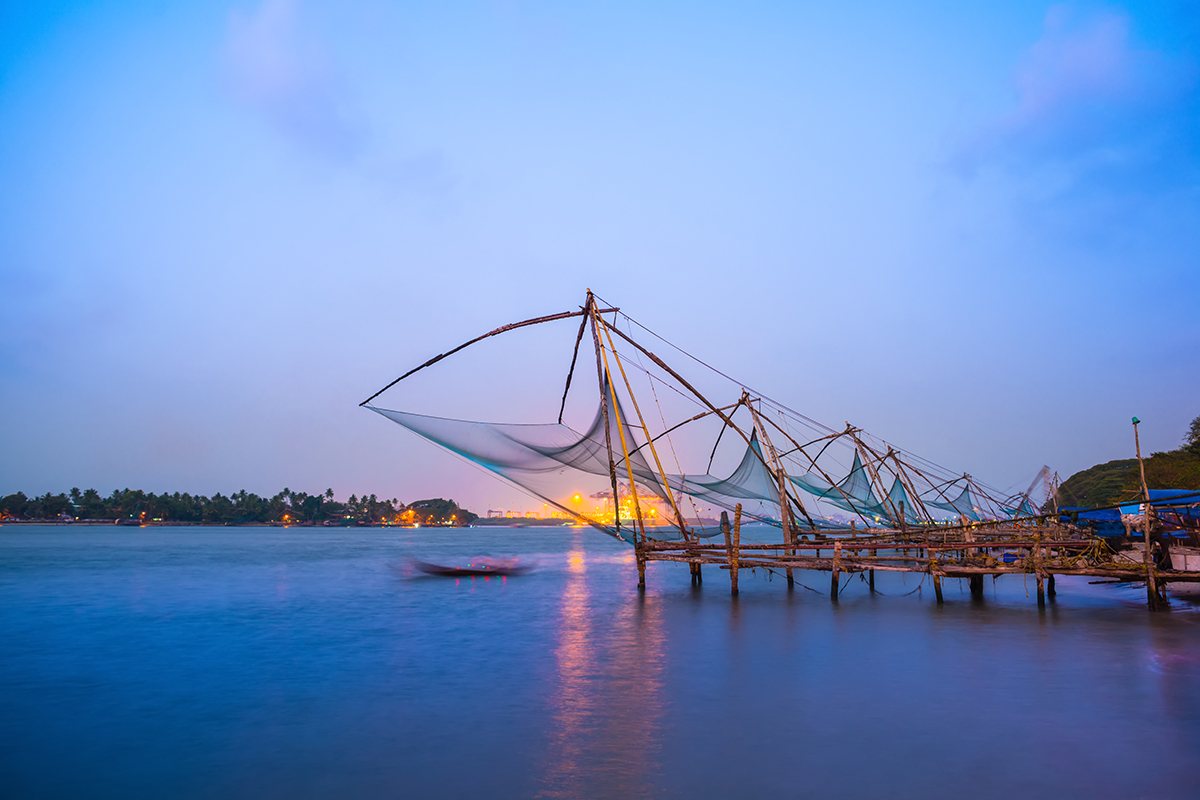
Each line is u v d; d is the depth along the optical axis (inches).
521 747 369.7
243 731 402.6
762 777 324.8
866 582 1261.1
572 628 761.0
